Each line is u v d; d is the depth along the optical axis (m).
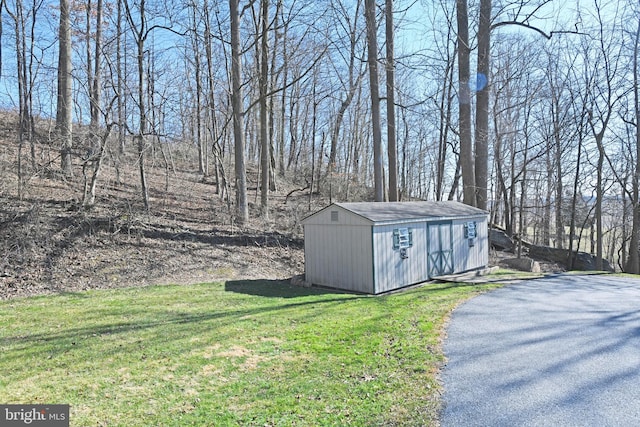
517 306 8.87
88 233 11.77
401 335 6.71
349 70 23.66
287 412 4.18
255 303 9.23
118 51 15.50
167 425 3.90
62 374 5.07
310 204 19.09
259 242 14.67
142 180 14.02
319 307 8.85
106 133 13.01
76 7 16.12
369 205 12.52
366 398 4.50
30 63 15.59
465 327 7.19
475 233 15.43
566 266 18.78
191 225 14.34
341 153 31.31
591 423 3.96
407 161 31.52
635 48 19.53
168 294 9.77
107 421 3.96
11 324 7.12
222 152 20.27
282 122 27.73
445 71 22.33
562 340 6.43
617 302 9.32
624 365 5.38
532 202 28.81
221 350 6.01
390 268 11.37
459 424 3.97
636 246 20.70
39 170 13.67
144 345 6.18
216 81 17.06
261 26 19.33
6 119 20.25
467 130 18.14
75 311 8.05
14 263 9.98
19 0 15.33
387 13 17.48
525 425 3.94
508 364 5.46
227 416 4.09
